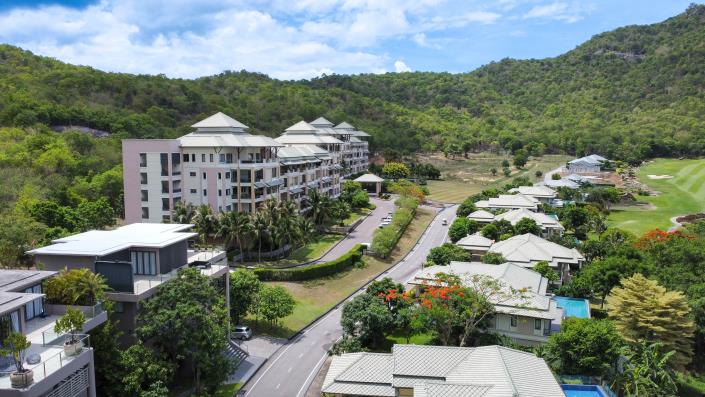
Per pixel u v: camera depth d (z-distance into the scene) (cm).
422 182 18838
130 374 4016
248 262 8962
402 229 11619
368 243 10550
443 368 4706
